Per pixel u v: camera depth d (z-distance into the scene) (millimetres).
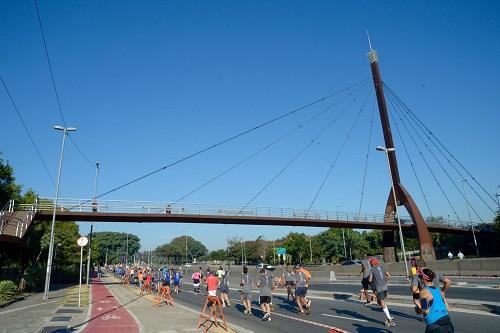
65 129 32188
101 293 33500
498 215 71438
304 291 17000
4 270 43125
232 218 53750
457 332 10953
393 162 66438
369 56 71562
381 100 68438
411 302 17828
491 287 23297
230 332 13000
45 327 14547
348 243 93375
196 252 177000
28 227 35594
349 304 19484
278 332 12828
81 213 45719
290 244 94375
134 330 13562
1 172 45500
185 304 24094
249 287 18531
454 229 71938
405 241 103562
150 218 49594
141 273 39500
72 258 57562
